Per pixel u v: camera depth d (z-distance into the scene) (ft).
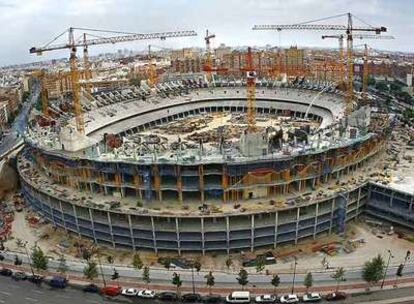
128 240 524.93
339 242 524.52
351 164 599.98
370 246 510.17
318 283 439.63
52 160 593.42
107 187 560.61
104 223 524.93
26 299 433.89
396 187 549.95
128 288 441.68
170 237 508.12
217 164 515.50
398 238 526.16
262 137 531.50
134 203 533.14
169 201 538.47
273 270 468.75
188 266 483.92
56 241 549.54
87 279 464.24
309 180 574.56
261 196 541.34
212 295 427.33
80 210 549.54
